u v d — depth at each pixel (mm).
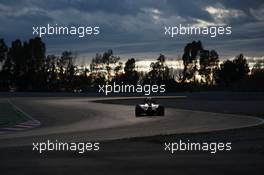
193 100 84625
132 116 38312
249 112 44719
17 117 37594
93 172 10516
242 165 11477
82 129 25656
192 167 11195
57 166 11445
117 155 13555
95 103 70000
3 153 14125
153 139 18172
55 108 53312
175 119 33906
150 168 11062
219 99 90125
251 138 18531
